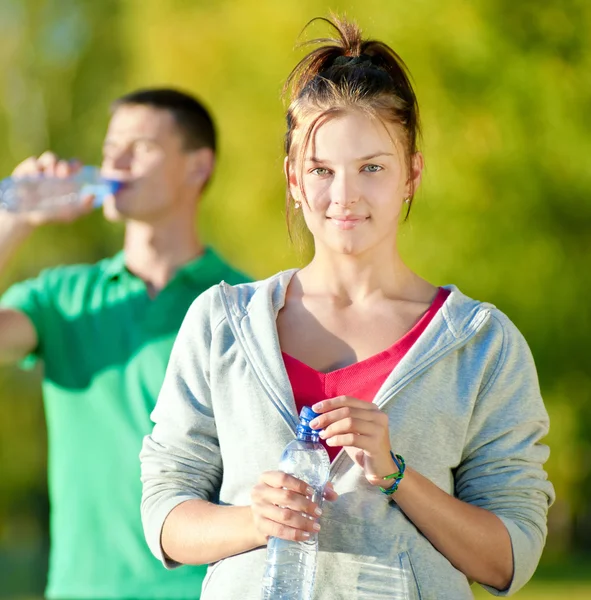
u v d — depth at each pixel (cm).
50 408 825
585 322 2177
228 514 465
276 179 2186
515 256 2086
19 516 2994
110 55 2711
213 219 2270
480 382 487
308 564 458
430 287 511
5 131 2759
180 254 850
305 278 510
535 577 2420
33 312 836
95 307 831
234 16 2256
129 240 861
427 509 459
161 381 801
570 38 2098
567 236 2155
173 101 875
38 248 2711
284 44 2167
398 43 2039
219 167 2245
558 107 2062
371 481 450
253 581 467
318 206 477
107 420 802
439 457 477
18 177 874
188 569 773
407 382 471
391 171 477
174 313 819
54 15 2812
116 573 779
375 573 459
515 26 2097
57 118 2786
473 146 2045
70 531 795
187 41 2273
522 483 490
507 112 2052
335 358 485
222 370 491
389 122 479
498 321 498
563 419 2314
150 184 851
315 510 440
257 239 2203
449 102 2041
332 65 496
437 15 2052
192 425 498
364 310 494
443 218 2052
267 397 476
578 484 2542
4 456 2848
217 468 504
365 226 476
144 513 500
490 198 2066
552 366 2211
